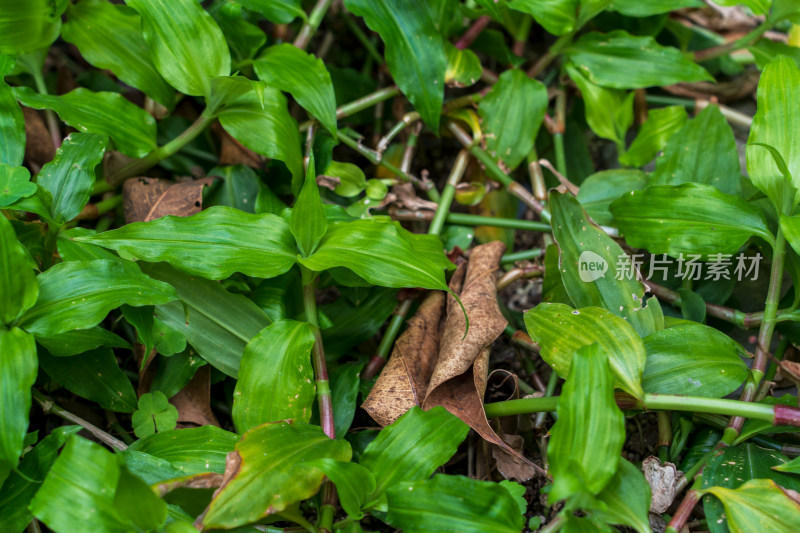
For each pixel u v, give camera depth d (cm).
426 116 63
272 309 59
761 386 58
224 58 59
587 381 53
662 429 59
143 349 59
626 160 65
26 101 59
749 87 68
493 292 60
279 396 56
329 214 60
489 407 57
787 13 63
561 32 64
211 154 65
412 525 53
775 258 57
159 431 57
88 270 55
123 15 61
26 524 54
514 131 64
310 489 53
